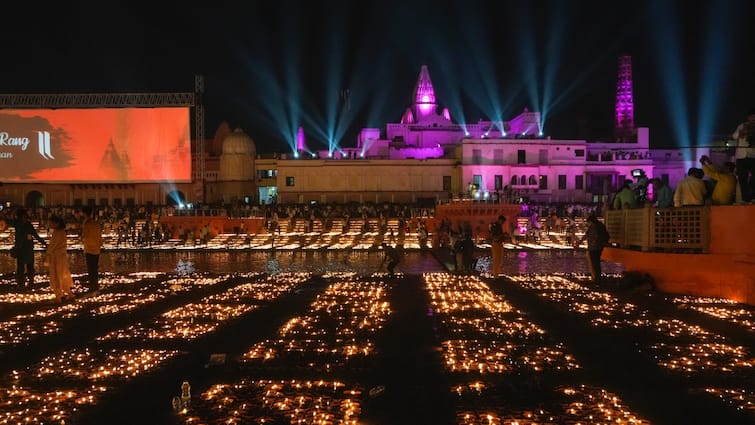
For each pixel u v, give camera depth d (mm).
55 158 69375
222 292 18688
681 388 8742
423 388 8742
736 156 17672
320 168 77562
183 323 13547
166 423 7449
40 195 78000
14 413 7816
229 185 82188
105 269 31531
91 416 7727
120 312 15133
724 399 8234
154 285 20531
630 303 15945
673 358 10312
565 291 18297
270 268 31656
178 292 18781
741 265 15461
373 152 86125
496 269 22219
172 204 77500
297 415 7559
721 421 7457
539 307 15453
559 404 7984
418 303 16125
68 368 9914
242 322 13695
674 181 81688
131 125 68750
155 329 12961
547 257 37938
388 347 11156
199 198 67375
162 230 54969
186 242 51875
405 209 65562
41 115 69250
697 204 16922
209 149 93125
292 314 14688
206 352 10930
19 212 20453
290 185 77500
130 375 9516
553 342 11500
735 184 16750
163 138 68438
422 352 10781
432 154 83562
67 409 7980
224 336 12258
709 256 16062
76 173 69312
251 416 7570
